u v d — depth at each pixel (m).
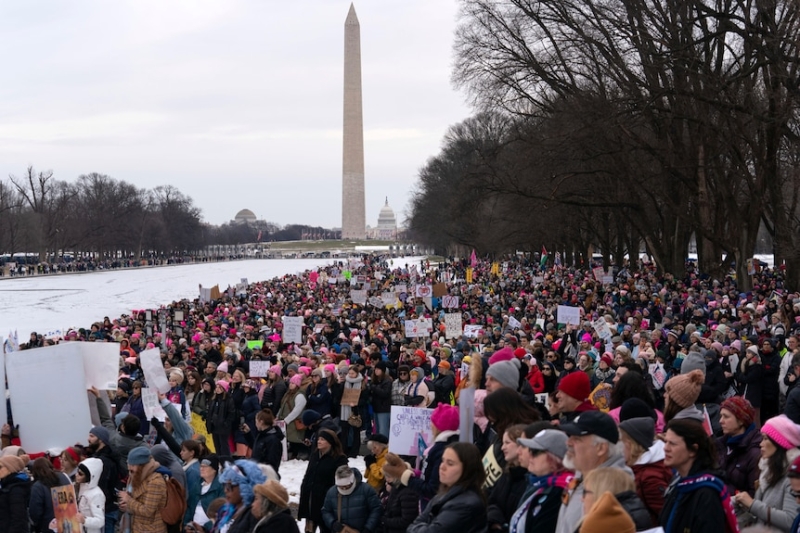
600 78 49.19
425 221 144.12
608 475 6.91
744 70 41.19
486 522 8.31
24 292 106.50
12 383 15.36
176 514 12.05
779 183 47.97
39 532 12.34
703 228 49.00
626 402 9.62
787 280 42.47
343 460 13.39
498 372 10.37
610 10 46.38
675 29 42.53
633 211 62.62
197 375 22.19
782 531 8.65
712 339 24.95
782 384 19.92
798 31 36.28
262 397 22.19
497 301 50.94
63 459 13.53
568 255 100.06
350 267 120.06
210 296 64.44
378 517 11.90
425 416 13.02
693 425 7.76
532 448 7.93
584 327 30.97
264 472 10.44
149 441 18.61
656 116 49.00
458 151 126.69
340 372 20.80
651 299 42.34
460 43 55.41
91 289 113.06
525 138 55.94
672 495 7.73
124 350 29.28
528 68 53.69
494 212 101.12
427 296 48.75
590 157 50.25
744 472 9.90
